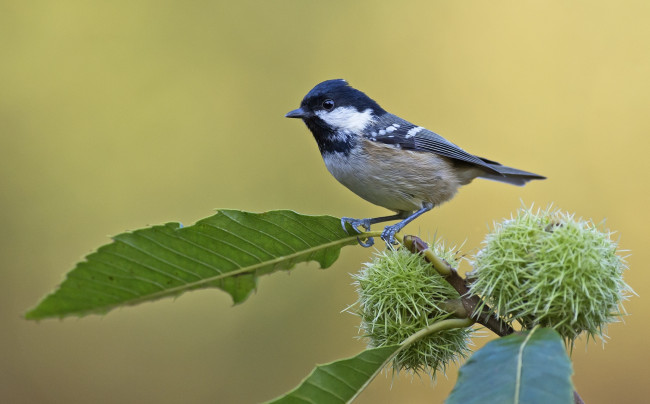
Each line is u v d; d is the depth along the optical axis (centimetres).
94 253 431
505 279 444
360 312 539
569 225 451
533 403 350
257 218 495
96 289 427
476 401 362
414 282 504
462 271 576
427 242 549
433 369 521
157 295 457
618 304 454
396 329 508
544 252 437
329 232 517
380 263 527
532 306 436
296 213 504
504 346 384
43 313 408
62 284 416
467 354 528
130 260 444
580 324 445
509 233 453
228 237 488
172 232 462
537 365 366
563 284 432
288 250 512
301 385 425
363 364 438
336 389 430
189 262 473
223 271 488
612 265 448
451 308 496
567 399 347
